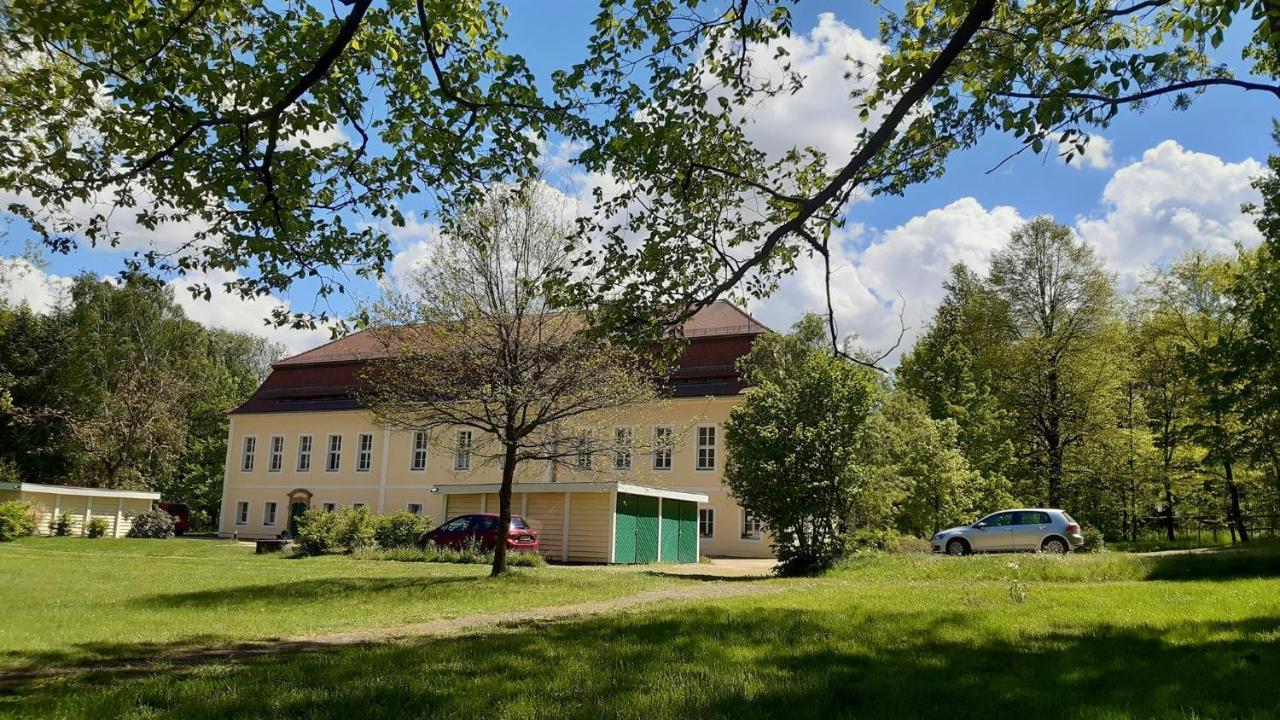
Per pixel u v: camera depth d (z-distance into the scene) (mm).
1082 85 7402
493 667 7273
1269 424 22906
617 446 18750
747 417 21188
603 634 9281
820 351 21797
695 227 10898
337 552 29125
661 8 9211
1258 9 6762
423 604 14148
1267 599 10945
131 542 34781
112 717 5695
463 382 17250
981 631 8891
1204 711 5430
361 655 8133
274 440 47438
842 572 19609
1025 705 5668
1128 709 5516
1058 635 8539
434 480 42281
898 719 5398
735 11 9406
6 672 8000
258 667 7629
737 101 10156
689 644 8297
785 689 6184
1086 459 37750
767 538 34844
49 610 12711
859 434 20906
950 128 9055
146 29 8219
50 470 53031
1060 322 39438
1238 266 31328
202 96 9320
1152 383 38438
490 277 17188
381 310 17203
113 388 52719
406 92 10523
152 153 9945
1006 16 8789
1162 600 11328
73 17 7992
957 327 44094
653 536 30391
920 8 9258
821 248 9461
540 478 32969
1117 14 7836
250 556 27922
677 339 10820
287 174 10391
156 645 9734
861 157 8680
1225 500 36844
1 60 9984
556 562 28484
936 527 29844
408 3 9562
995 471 37250
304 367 48938
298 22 9648
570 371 17359
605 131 10125
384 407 17547
